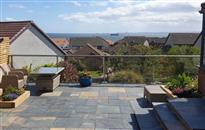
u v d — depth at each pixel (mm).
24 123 4344
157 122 4371
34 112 4918
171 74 7324
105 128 4172
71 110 5062
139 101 5730
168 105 4746
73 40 43219
